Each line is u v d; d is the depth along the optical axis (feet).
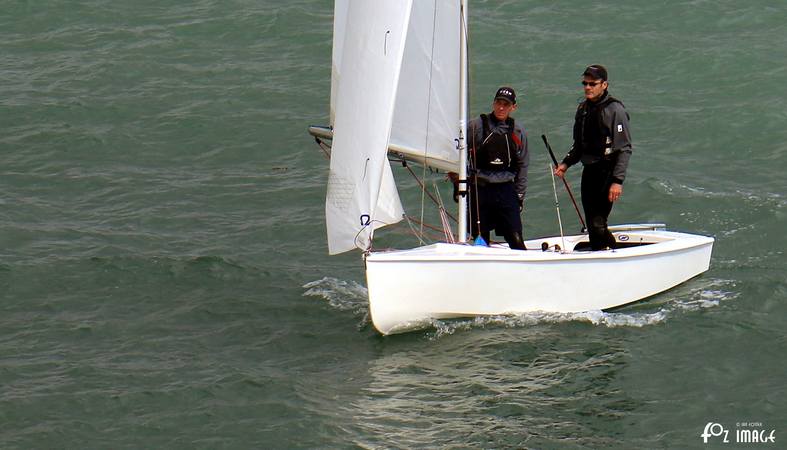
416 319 125.18
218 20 256.52
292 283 146.20
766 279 142.10
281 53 242.58
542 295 128.67
